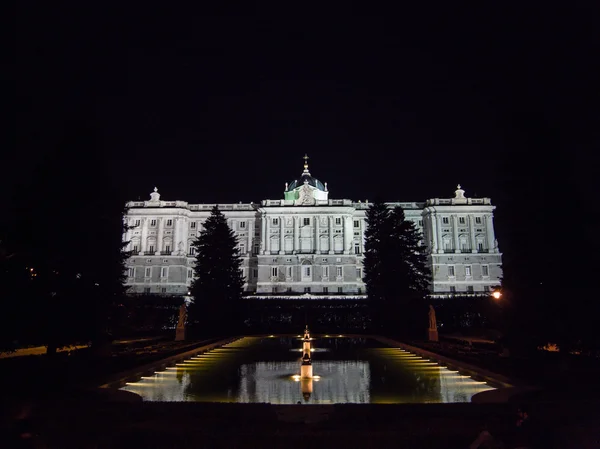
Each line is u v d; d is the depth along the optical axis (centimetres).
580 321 2798
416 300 6856
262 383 2658
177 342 4778
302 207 13875
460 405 1669
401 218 7412
